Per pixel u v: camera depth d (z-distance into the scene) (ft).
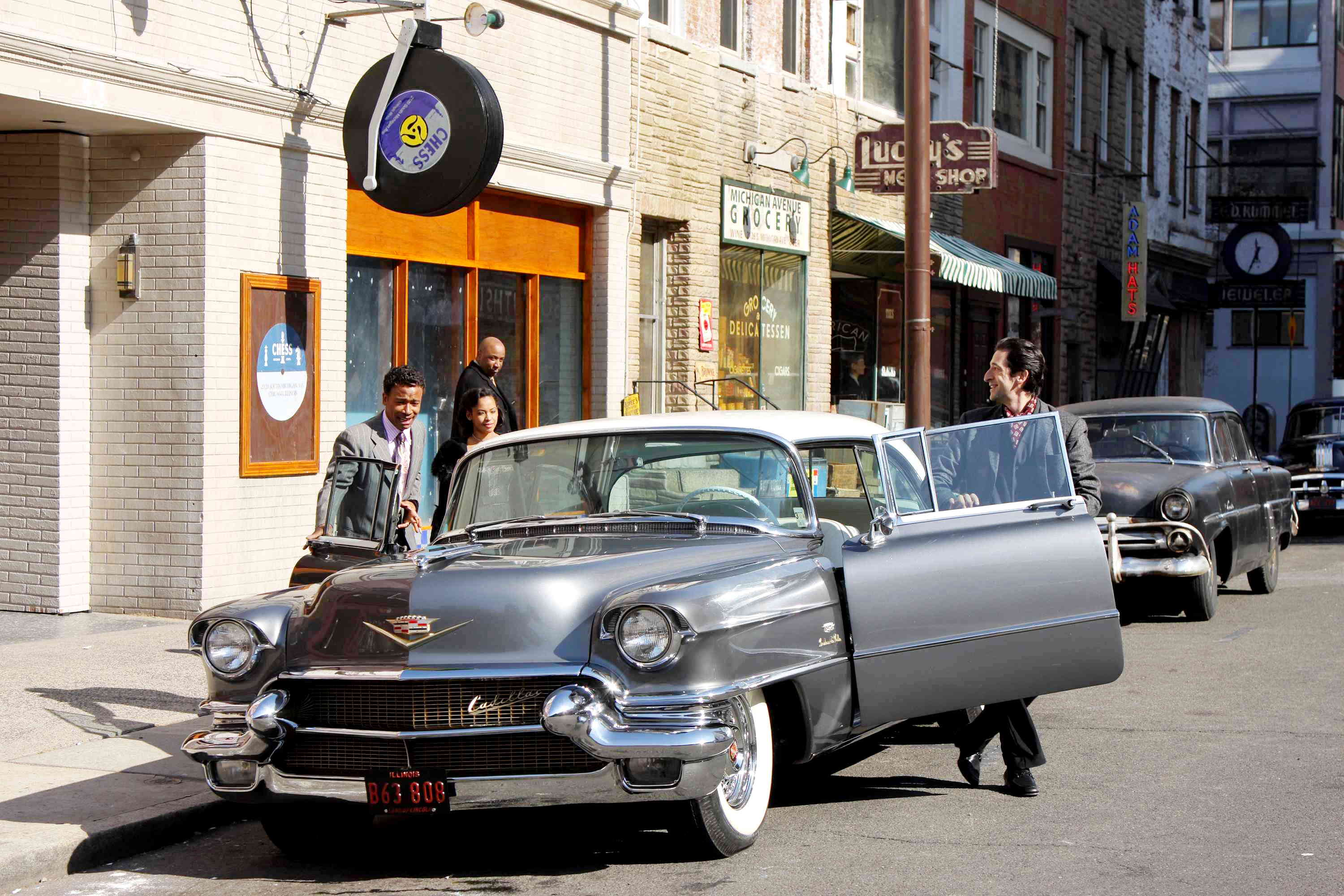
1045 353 91.81
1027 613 21.11
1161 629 39.27
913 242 44.62
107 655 30.91
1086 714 28.32
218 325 34.91
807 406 63.87
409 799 17.94
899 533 20.65
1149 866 18.60
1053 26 90.07
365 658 18.40
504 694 17.89
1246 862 18.70
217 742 18.74
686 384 55.06
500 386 45.57
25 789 21.77
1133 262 97.40
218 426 34.99
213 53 34.96
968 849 19.51
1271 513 46.91
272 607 19.44
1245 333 151.84
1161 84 112.57
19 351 35.06
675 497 21.72
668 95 53.31
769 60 60.54
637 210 51.78
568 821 21.42
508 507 22.41
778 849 19.66
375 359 41.32
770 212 60.13
